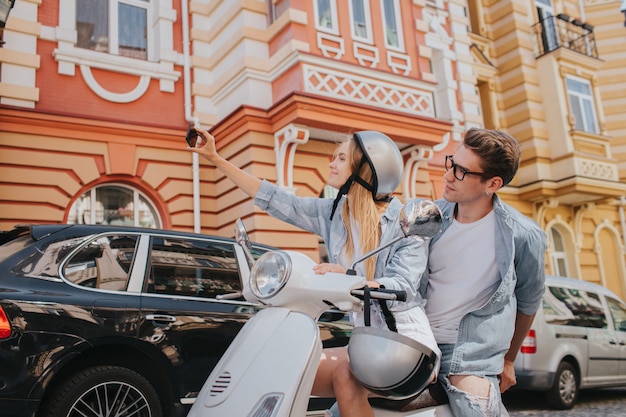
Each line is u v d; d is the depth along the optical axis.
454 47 13.63
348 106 8.91
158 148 9.49
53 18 8.99
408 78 9.98
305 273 1.79
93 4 9.62
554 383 6.36
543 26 15.14
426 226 1.71
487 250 2.10
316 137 9.48
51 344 3.18
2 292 3.13
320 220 2.29
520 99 14.55
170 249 4.04
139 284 3.75
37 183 8.30
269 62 9.52
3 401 2.99
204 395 1.69
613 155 16.75
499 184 2.05
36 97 8.52
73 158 8.66
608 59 17.31
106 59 9.26
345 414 1.76
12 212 8.02
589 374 6.77
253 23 9.56
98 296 3.50
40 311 3.19
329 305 1.79
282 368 1.62
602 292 7.70
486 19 15.55
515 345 2.33
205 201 9.82
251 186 2.36
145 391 3.51
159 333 3.64
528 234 2.08
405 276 1.86
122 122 9.12
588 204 14.97
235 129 9.32
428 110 10.19
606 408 6.63
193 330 3.80
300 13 9.16
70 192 8.56
